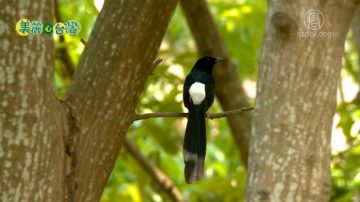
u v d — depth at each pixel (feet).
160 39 27.45
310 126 27.89
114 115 26.61
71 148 25.49
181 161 61.00
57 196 23.94
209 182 53.11
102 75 26.55
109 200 51.42
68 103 25.99
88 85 26.50
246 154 48.75
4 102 22.35
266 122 28.25
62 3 47.19
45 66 22.99
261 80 28.96
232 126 49.03
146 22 26.89
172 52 53.16
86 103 26.27
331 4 28.43
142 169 51.16
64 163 25.40
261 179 27.86
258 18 56.85
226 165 64.03
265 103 28.50
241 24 57.26
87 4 38.78
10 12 22.26
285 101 28.04
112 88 26.53
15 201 22.53
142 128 48.98
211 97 36.81
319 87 28.09
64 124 25.39
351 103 47.24
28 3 22.45
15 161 22.50
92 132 26.16
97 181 26.48
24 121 22.54
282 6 28.48
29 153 22.68
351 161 48.91
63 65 49.98
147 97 50.01
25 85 22.49
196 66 38.09
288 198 27.43
